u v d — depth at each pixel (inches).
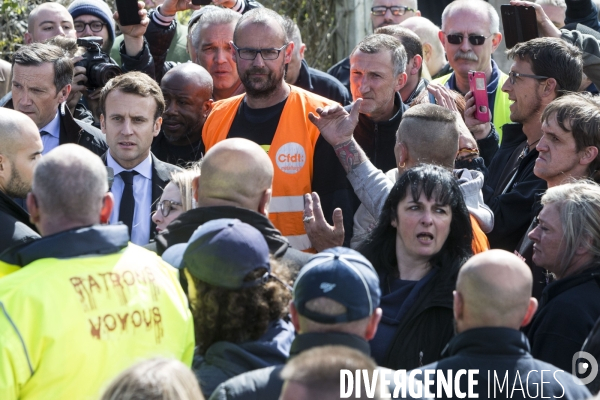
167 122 353.7
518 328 192.2
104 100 309.0
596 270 237.9
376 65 347.3
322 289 178.2
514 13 385.1
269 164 235.8
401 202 246.7
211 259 191.5
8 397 172.6
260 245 196.4
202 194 232.7
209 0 410.3
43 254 186.5
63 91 331.9
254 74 320.8
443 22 429.1
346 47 564.1
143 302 191.9
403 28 410.3
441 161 287.4
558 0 495.8
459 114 335.9
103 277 188.5
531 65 331.9
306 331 179.6
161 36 410.6
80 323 181.6
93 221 193.8
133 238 300.8
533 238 254.4
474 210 282.5
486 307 189.5
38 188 192.5
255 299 193.0
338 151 300.8
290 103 326.0
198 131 357.4
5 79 417.7
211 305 192.7
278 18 327.0
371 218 313.0
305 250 318.0
